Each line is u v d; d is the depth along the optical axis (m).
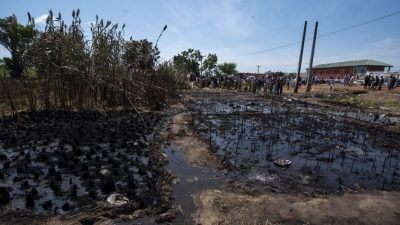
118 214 3.52
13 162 4.98
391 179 5.11
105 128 7.70
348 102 17.67
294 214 3.60
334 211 3.71
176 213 3.60
